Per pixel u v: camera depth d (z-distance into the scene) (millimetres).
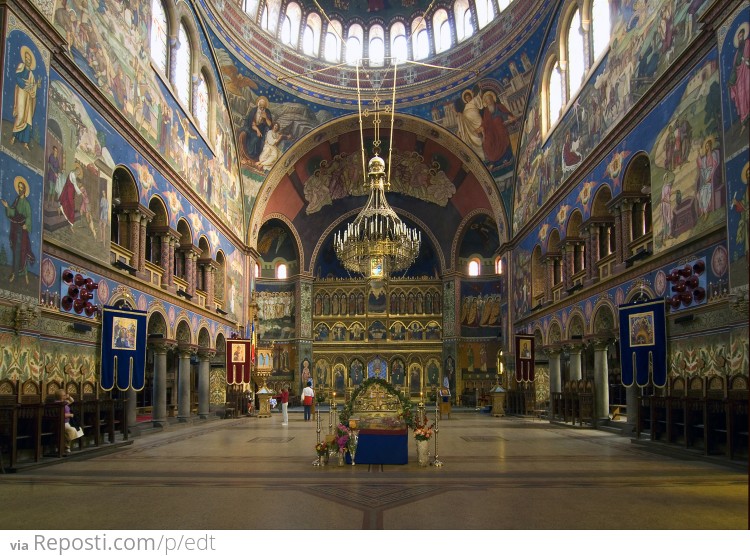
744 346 12297
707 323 13789
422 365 43031
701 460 12320
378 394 12258
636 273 17859
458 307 42375
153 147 20609
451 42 34094
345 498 8523
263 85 32500
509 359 34562
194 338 25625
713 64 13664
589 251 22078
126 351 17078
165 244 22203
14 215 12555
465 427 22375
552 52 26891
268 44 31938
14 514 7629
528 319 31375
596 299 21297
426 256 45000
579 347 24047
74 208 15477
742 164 12055
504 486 9422
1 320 12125
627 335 16906
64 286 14867
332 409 12781
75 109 15562
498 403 30672
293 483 9773
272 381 41844
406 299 44000
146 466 11945
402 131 37469
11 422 11266
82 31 16125
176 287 23391
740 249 12070
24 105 12953
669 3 15867
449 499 8430
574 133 23719
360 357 43375
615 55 19516
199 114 27406
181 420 24531
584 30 22766
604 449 14750
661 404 14750
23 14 12914
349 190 42188
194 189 25766
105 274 17219
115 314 16828
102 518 7402
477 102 33406
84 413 14617
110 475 10758
